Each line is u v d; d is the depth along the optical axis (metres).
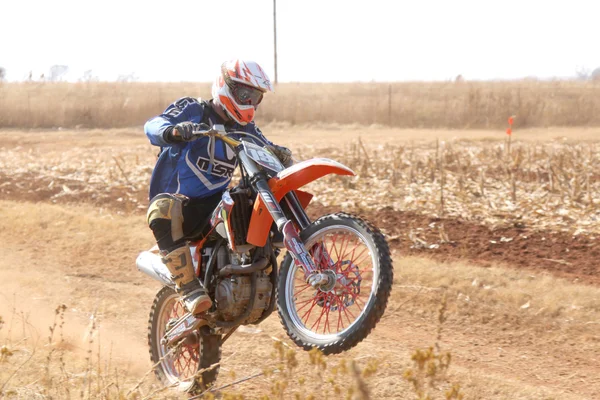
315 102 63.81
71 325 11.95
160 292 9.66
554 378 10.13
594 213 18.38
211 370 8.84
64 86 84.81
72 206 22.23
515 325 12.10
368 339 11.59
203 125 8.38
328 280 7.71
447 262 15.41
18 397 8.09
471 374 9.66
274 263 8.41
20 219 19.50
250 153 8.17
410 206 19.75
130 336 11.76
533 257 15.60
